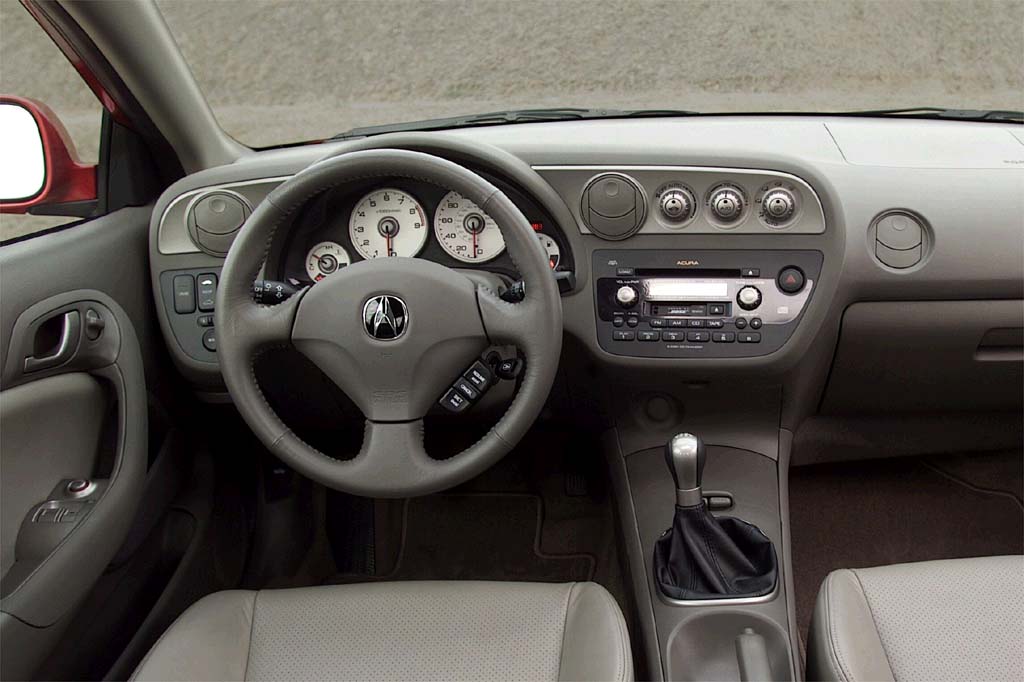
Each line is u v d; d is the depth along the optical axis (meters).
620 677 0.98
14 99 1.32
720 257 1.40
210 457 1.74
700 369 1.45
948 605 1.10
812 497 2.07
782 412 1.60
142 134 1.50
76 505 1.19
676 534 1.44
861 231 1.45
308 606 1.15
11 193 1.33
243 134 1.71
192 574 1.59
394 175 1.15
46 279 1.19
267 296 1.23
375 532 1.95
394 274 1.14
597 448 1.84
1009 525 1.96
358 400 1.19
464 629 1.10
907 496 2.06
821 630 1.07
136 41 1.33
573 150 1.37
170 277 1.45
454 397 1.22
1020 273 1.45
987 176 1.46
